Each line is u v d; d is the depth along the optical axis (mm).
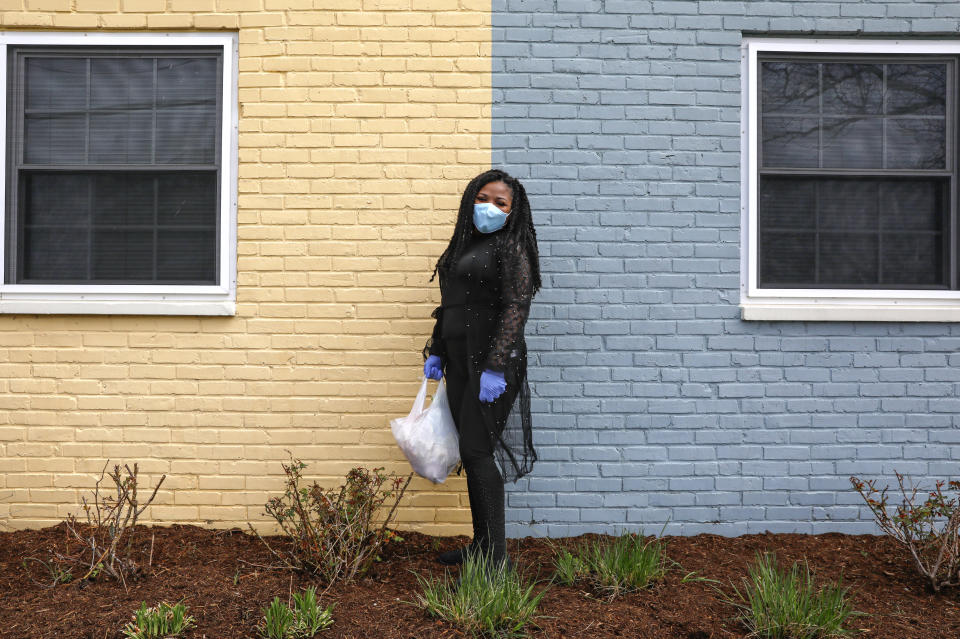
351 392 4137
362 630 2994
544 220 4152
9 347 4117
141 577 3420
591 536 4141
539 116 4152
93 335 4121
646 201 4176
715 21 4188
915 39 4258
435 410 3604
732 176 4203
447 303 3527
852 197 4332
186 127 4246
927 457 4195
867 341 4207
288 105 4137
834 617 3062
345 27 4137
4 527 4098
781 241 4305
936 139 4324
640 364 4176
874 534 4184
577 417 4172
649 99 4176
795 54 4277
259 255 4137
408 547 3947
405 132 4137
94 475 4121
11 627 2955
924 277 4328
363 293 4137
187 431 4133
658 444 4188
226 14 4129
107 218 4262
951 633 3100
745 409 4195
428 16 4141
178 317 4133
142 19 4125
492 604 3039
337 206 4137
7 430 4109
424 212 4137
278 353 4133
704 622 3143
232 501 4125
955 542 3463
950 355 4211
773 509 4203
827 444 4203
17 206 4227
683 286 4188
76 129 4238
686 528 4188
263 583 3363
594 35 4168
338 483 4121
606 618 3146
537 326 4160
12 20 4113
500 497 3412
